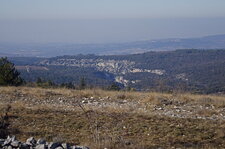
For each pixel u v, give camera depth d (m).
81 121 12.96
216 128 12.25
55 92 19.73
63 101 17.34
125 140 10.37
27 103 16.59
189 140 10.98
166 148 10.12
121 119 13.27
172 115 14.30
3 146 8.36
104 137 10.66
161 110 15.39
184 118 13.66
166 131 11.84
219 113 14.91
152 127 12.25
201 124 12.73
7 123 12.50
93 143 9.98
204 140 11.02
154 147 10.17
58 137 10.82
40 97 18.19
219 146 10.49
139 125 12.48
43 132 11.70
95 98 18.31
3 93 18.95
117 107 15.87
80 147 8.40
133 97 18.36
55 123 12.77
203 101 17.58
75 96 18.70
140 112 14.66
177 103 17.05
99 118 13.36
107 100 17.81
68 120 13.11
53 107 15.62
